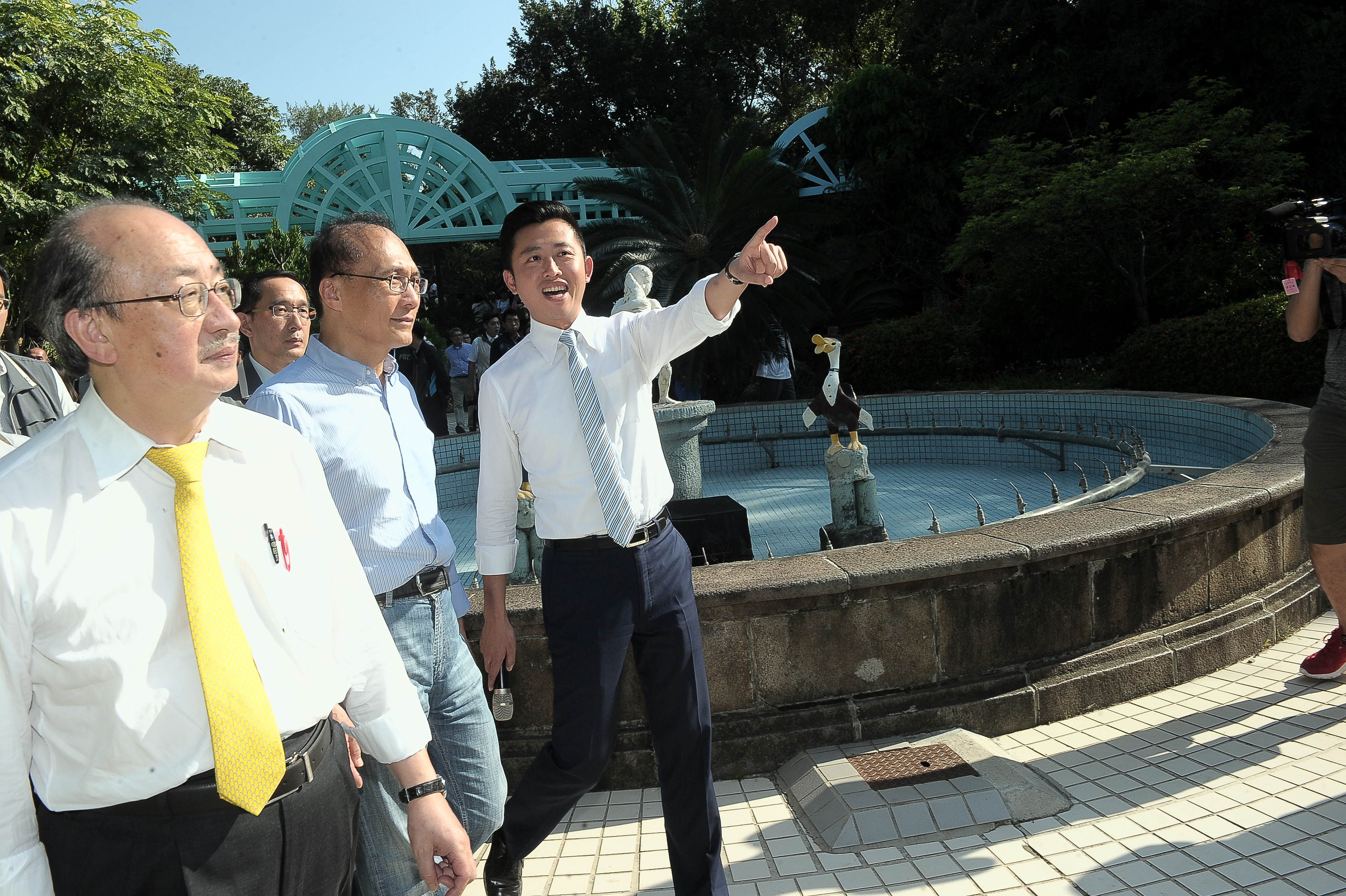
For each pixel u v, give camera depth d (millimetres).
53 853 1295
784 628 3145
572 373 2238
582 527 2258
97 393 1317
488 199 20453
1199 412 7137
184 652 1299
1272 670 3555
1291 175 13039
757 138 26906
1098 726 3240
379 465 2182
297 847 1377
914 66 20203
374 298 2180
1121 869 2428
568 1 30562
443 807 1633
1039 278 14672
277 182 18750
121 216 1279
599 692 2271
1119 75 15609
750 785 3078
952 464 9094
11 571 1196
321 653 1504
